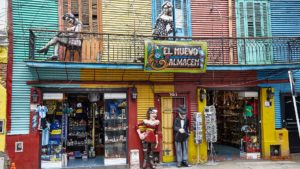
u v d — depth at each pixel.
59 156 10.97
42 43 10.91
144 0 11.98
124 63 10.62
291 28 12.91
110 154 11.30
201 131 11.59
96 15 11.54
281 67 11.59
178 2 12.16
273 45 12.41
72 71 11.00
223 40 12.24
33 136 10.53
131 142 11.33
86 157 12.04
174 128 11.41
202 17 12.36
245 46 12.28
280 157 12.19
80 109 12.44
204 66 11.16
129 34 11.32
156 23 11.75
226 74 12.25
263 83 12.46
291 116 12.73
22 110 10.51
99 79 11.23
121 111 11.60
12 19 10.65
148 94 11.69
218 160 12.18
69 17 10.66
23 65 10.62
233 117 14.61
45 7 11.08
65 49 10.86
